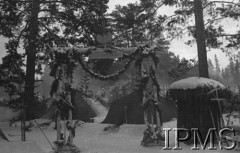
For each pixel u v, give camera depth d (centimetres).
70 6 2706
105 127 2078
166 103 2323
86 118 2775
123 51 1321
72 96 1255
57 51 1238
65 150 1168
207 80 1340
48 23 2781
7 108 3222
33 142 1068
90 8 2569
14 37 2588
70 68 1246
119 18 1986
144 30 1897
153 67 1362
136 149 1225
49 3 2791
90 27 2505
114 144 1410
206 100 1319
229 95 1359
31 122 2361
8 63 2417
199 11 1697
